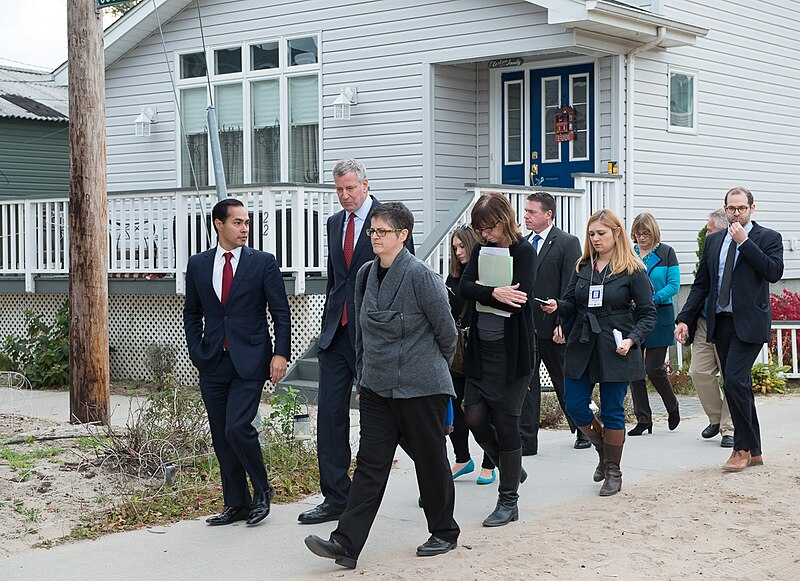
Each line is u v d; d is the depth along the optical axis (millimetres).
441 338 5793
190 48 16516
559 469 8133
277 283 6602
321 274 12430
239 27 15969
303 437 8305
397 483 7777
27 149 23172
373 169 14656
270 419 8570
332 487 6617
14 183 22938
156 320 13680
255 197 12266
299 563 5805
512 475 6547
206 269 6570
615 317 7207
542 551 5914
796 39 16922
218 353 6512
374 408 5820
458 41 13789
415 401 5727
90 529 6500
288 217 12883
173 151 16766
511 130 14477
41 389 13180
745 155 15891
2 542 6215
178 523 6680
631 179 13586
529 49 13109
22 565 5816
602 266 7352
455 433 7746
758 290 7992
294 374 12047
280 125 15594
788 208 16875
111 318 14062
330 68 15047
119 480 7480
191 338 6668
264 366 6539
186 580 5539
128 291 13523
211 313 6574
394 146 14445
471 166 14734
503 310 6473
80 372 9586
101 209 9641
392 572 5566
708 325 8234
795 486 7441
